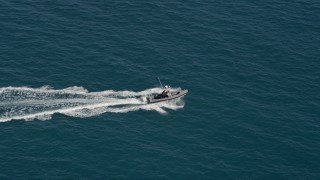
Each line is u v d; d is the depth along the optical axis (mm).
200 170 114750
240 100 134625
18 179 108812
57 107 126812
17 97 128250
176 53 148500
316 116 132125
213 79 140625
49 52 143750
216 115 129500
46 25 154000
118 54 145625
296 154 121062
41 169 111438
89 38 150625
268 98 136250
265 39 157250
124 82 136750
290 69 147125
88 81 135750
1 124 120750
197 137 123125
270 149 121750
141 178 111562
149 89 135250
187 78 140000
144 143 119938
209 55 149250
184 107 130875
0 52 141750
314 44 157500
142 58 145250
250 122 128500
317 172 117250
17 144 116562
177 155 117750
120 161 114938
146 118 127000
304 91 139750
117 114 127188
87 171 112000
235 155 119312
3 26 151375
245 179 113688
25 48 144125
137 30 155875
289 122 129500
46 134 119562
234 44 154375
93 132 121312
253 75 143500
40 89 131250
